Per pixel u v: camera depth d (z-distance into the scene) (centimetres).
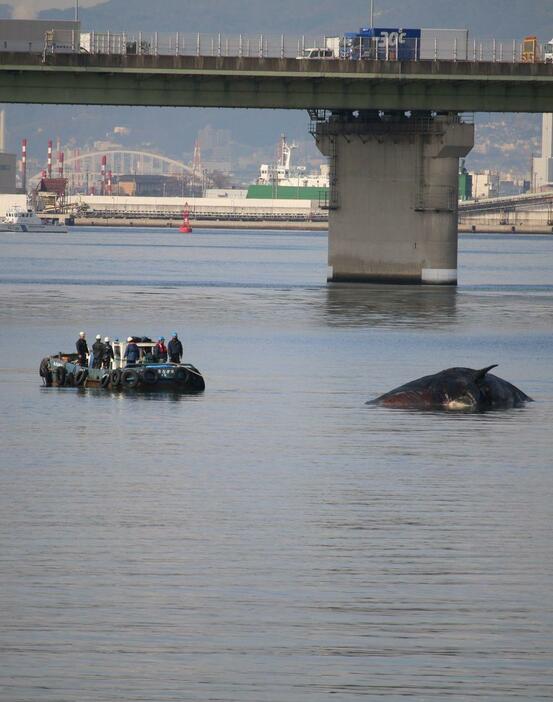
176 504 14212
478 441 18238
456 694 9019
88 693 9000
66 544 12481
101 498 14462
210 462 16650
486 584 11312
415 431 19100
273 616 10462
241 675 9300
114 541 12612
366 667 9450
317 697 8962
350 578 11462
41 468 16175
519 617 10475
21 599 10800
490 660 9588
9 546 12388
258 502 14350
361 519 13600
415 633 10100
